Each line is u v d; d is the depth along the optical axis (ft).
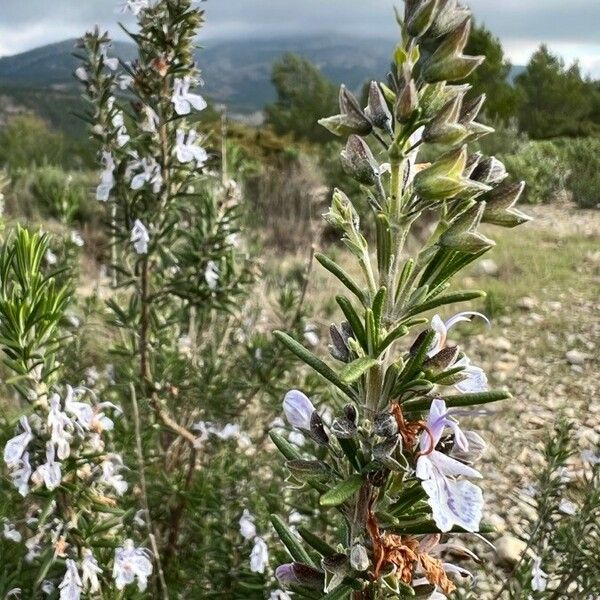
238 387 0.71
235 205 0.64
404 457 0.22
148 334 0.65
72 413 0.36
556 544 0.56
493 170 0.23
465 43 0.21
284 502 0.55
